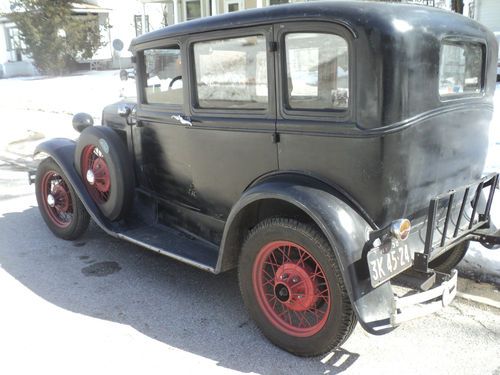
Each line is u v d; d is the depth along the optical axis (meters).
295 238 2.86
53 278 4.12
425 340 3.18
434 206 2.81
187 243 3.84
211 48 3.34
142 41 3.87
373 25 2.55
